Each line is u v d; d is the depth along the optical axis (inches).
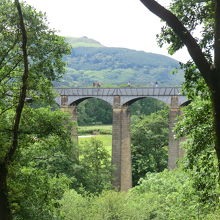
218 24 376.2
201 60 383.2
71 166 2075.5
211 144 609.9
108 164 2554.1
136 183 3181.6
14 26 713.6
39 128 791.7
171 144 2588.6
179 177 1914.4
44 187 850.1
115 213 1584.6
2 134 745.0
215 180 623.2
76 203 1628.9
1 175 671.8
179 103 2608.3
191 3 500.7
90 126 6437.0
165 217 1590.8
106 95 2778.1
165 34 509.7
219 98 383.9
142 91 2696.9
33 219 828.0
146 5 394.3
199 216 931.3
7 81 781.3
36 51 740.7
